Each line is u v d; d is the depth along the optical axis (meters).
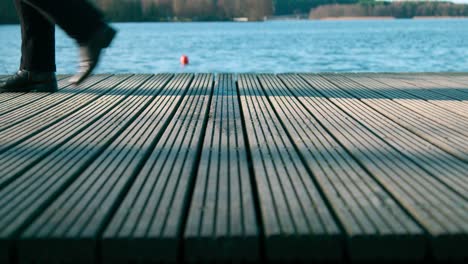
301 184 1.72
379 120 2.88
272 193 1.63
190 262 1.33
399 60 18.20
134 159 2.03
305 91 4.16
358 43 31.52
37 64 3.94
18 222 1.40
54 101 3.58
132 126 2.71
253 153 2.13
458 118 2.93
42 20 3.85
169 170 1.88
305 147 2.24
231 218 1.43
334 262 1.33
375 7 160.12
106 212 1.47
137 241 1.31
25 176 1.80
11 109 3.24
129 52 23.30
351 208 1.50
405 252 1.32
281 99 3.70
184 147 2.23
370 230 1.34
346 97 3.80
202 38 41.62
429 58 19.02
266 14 131.00
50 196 1.60
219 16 127.56
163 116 3.01
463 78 5.09
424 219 1.42
